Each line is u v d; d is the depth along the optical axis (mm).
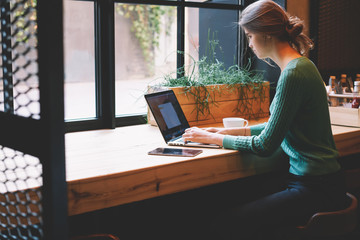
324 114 1678
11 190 1230
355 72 3176
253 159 1825
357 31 3139
